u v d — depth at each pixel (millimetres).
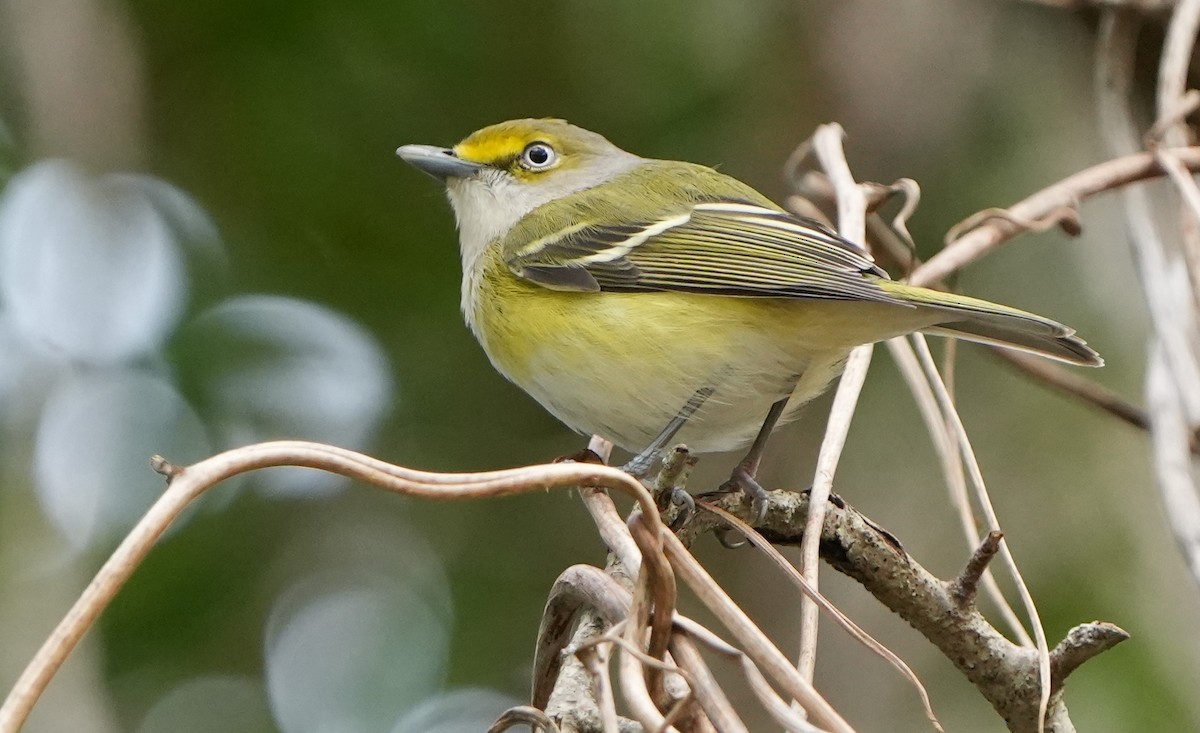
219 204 11781
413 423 11789
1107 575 9734
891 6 11406
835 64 11375
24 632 9703
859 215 7734
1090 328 10547
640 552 4359
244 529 11500
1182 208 7367
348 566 11617
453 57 11414
